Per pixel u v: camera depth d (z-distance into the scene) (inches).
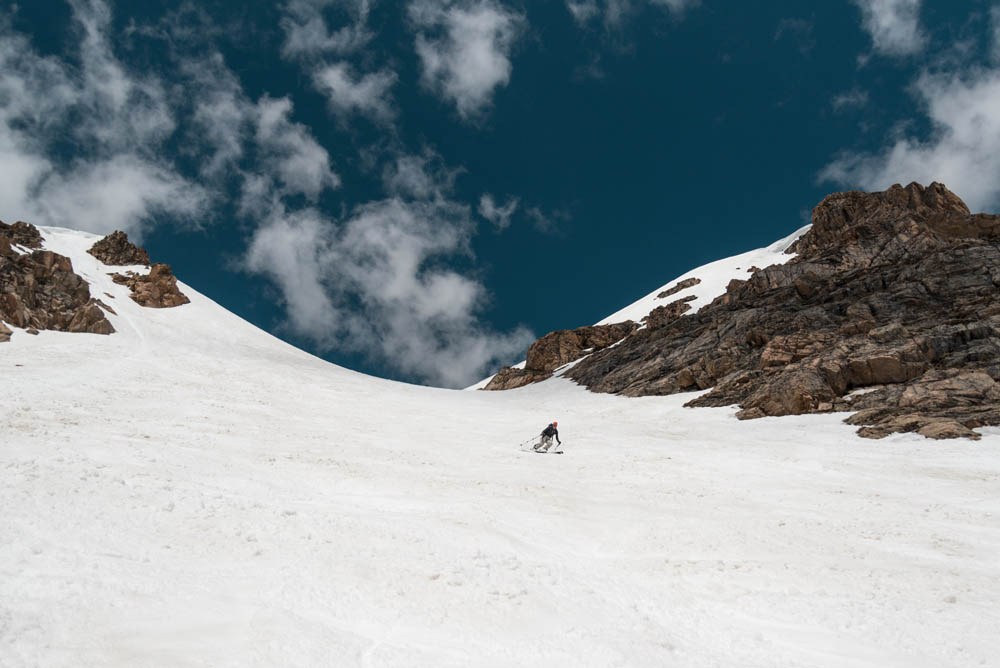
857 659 302.8
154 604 317.7
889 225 2137.1
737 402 1459.2
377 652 285.0
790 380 1341.0
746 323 1951.3
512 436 1258.6
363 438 1123.9
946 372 1199.6
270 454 852.6
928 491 727.7
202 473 664.4
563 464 930.1
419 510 582.2
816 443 1047.6
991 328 1307.8
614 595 386.3
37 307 2022.6
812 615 357.4
